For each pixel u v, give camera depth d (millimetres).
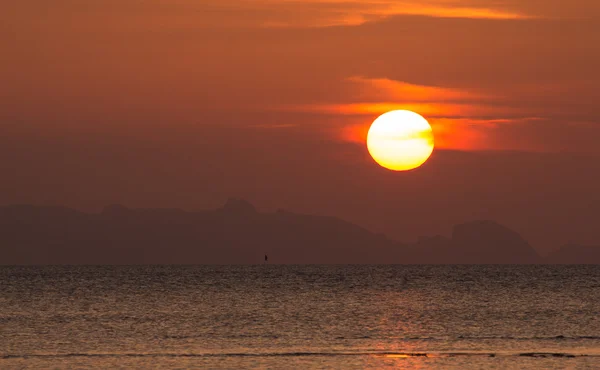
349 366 196250
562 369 192000
